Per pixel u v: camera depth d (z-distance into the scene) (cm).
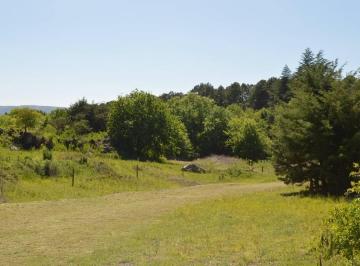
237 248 1246
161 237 1439
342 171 2386
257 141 6719
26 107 4878
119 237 1473
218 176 4012
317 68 2581
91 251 1300
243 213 1795
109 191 2803
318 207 1859
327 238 975
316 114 2395
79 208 2089
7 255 1272
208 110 8644
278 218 1656
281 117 2541
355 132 2336
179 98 10175
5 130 4197
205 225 1599
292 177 2538
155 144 5984
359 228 708
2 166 2812
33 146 4162
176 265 1107
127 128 5866
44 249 1334
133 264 1143
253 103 13262
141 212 1978
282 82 10162
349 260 786
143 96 6000
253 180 3806
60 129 5906
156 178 3519
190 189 2942
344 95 2362
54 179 2895
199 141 8162
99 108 7012
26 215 1888
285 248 1211
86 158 3472
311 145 2425
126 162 4066
